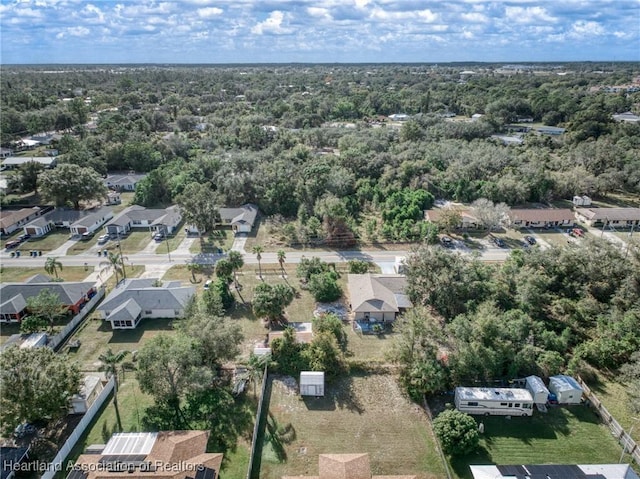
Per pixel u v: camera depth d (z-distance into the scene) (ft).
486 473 114.32
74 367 136.98
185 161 412.57
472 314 175.42
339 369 160.56
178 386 136.15
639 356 151.43
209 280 223.71
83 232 282.56
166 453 115.55
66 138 433.48
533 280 188.55
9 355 127.13
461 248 264.72
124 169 416.46
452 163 377.30
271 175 332.19
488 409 141.49
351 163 374.22
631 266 193.67
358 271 229.86
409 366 153.17
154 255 254.47
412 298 194.18
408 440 132.46
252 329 184.85
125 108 644.69
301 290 217.97
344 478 110.11
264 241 275.59
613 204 341.00
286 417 140.67
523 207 331.77
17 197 340.80
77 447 126.11
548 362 153.38
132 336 180.55
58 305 181.47
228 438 131.54
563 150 428.15
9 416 119.14
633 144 419.33
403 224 282.36
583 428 136.87
